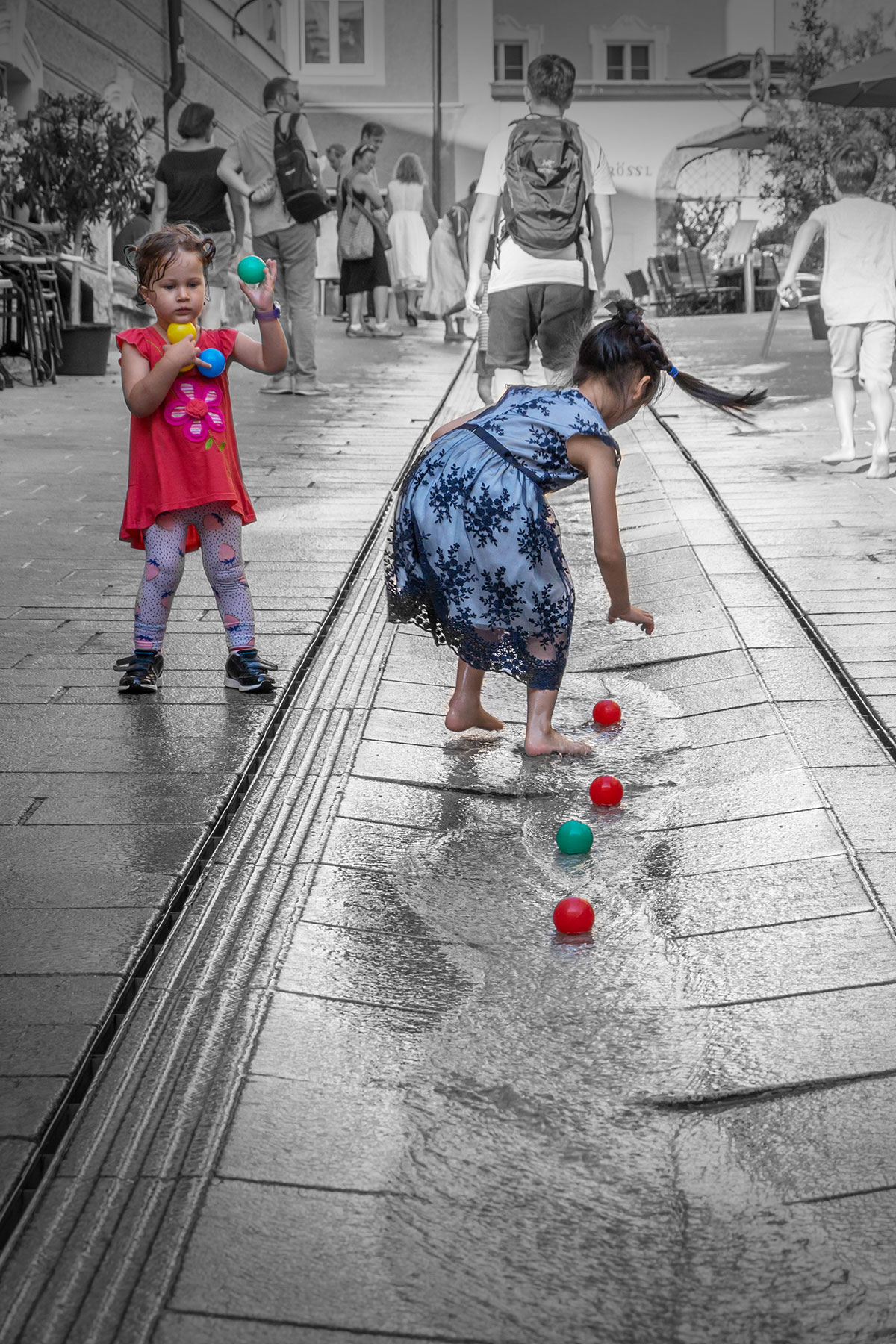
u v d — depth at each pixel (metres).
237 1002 2.68
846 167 8.23
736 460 8.88
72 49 16.78
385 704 4.60
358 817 3.67
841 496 7.66
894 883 3.16
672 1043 2.56
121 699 4.51
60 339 13.48
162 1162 2.19
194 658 4.98
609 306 4.23
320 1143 2.24
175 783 3.78
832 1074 2.44
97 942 2.85
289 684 4.69
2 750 4.02
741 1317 1.87
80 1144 2.23
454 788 3.91
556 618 4.04
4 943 2.84
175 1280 1.93
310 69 29.78
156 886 3.13
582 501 8.04
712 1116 2.34
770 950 2.91
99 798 3.66
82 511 7.41
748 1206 2.10
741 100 30.69
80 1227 2.04
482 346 9.61
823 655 4.93
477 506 3.94
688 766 4.06
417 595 4.16
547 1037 2.59
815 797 3.69
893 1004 2.66
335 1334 1.83
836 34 22.34
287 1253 1.98
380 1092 2.40
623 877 3.32
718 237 29.12
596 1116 2.34
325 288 24.50
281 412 11.22
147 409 4.41
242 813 3.66
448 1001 2.73
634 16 30.48
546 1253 2.00
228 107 23.70
